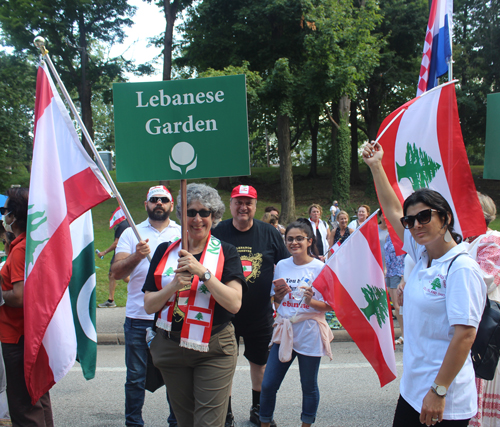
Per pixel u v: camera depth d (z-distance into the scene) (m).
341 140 20.80
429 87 4.24
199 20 19.16
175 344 2.60
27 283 2.82
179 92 2.74
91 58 26.23
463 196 3.44
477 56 23.36
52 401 4.36
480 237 3.24
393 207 2.88
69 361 3.00
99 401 4.34
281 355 3.34
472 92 23.08
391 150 3.52
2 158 24.36
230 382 2.64
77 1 22.03
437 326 2.13
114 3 23.72
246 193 3.80
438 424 2.14
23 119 25.78
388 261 6.13
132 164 2.75
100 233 15.47
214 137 2.73
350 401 4.23
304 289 3.44
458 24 24.14
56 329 2.97
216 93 2.72
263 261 3.82
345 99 20.64
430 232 2.18
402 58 23.42
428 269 2.22
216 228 3.95
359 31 17.11
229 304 2.50
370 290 3.45
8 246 4.01
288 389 4.58
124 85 2.74
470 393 2.16
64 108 3.22
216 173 2.73
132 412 3.52
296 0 16.42
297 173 29.80
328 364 5.35
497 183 24.38
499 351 2.32
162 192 4.00
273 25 17.97
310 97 17.31
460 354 2.00
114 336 6.37
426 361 2.16
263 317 3.82
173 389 2.69
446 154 3.51
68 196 3.15
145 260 3.69
